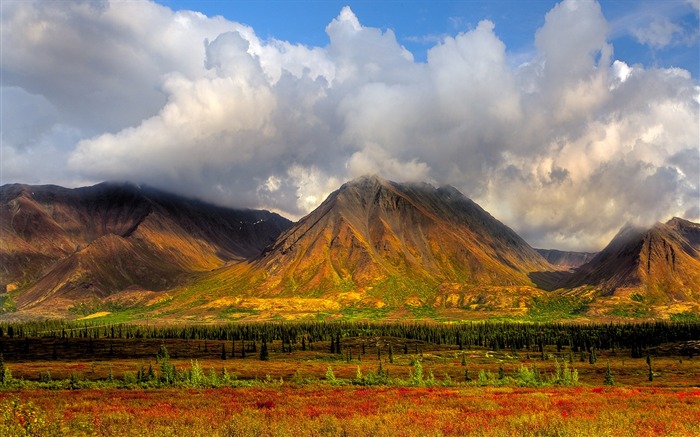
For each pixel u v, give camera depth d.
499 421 40.25
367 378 102.75
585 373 160.50
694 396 69.81
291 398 64.94
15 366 171.38
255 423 36.91
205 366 169.88
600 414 46.25
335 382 100.50
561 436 33.16
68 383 99.88
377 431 34.16
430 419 41.06
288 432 34.09
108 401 63.47
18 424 30.20
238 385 94.81
